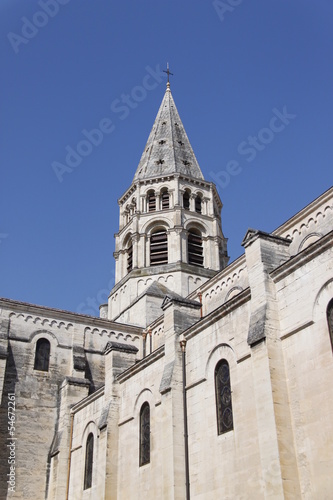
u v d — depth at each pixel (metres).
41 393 45.56
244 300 26.11
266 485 21.17
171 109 70.75
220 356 27.27
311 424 20.95
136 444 33.06
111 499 33.47
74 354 47.75
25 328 47.38
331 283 21.80
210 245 57.31
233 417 25.08
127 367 38.25
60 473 41.09
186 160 63.88
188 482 27.16
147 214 57.78
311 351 21.89
